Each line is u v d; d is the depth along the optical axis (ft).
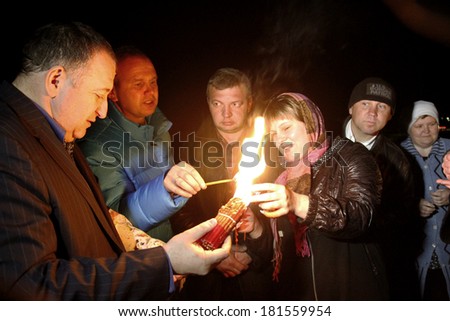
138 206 5.98
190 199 8.73
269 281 7.22
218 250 4.08
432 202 9.53
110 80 4.47
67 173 4.24
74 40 4.21
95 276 3.68
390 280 9.47
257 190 5.07
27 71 4.20
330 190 6.25
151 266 3.84
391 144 9.12
